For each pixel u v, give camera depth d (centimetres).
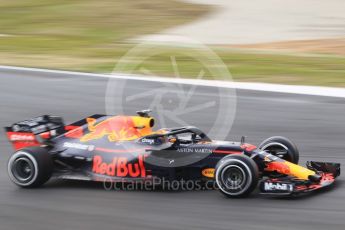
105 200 3092
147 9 13462
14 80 7094
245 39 10469
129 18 12644
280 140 3403
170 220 2741
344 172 3494
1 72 7612
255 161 3108
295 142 4406
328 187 3147
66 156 3378
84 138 3431
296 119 5134
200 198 3039
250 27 11538
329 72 7506
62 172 3388
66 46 9925
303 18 12219
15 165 3353
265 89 6462
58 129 3544
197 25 11900
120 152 3288
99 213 2886
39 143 3500
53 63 8325
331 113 5309
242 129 4881
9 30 11788
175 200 3030
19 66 8062
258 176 2942
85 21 12419
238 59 8519
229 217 2736
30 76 7338
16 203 3094
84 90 6525
